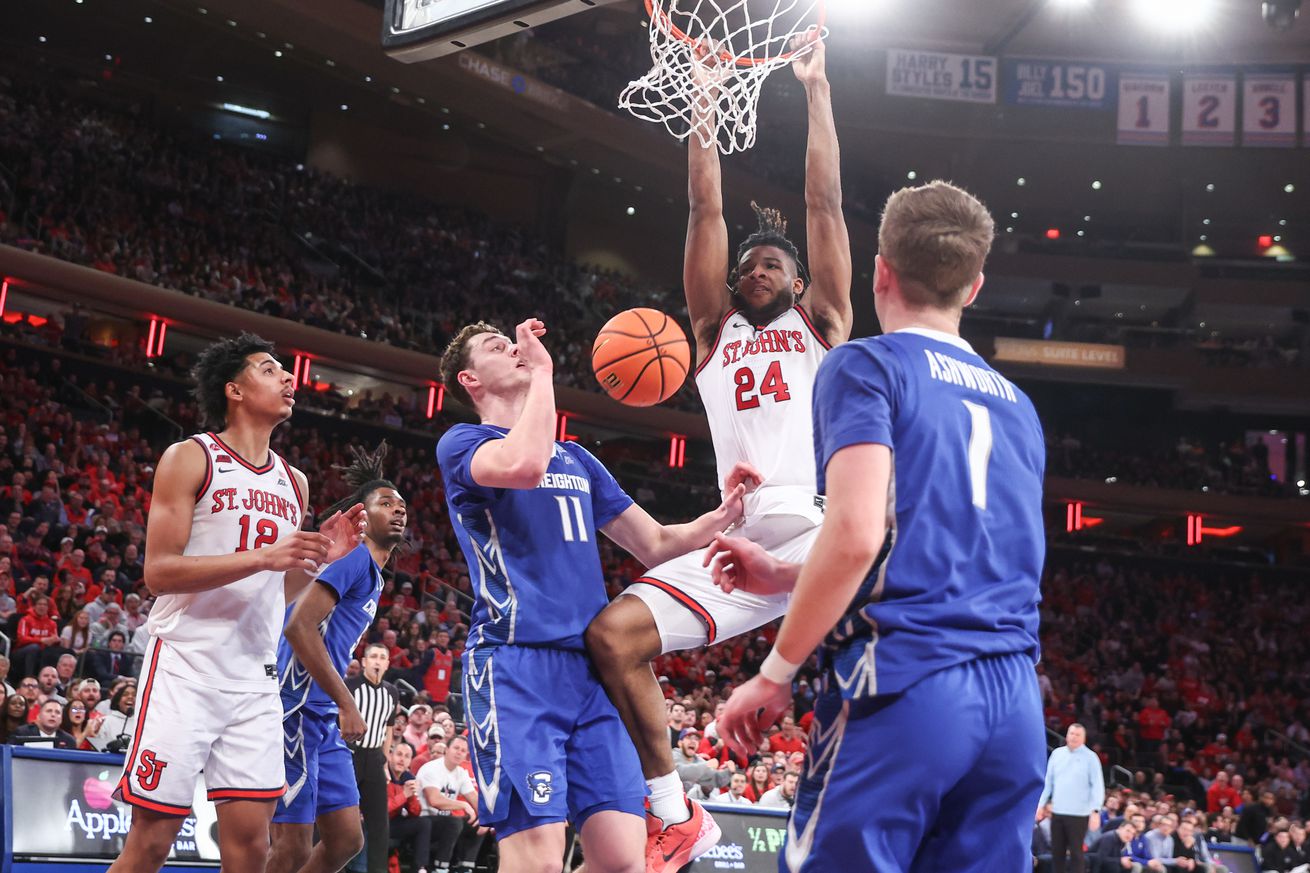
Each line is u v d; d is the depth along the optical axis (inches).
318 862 203.5
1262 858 517.7
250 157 1037.2
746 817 349.1
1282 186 1233.4
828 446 85.6
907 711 82.4
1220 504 1181.7
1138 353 1266.0
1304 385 1240.8
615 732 142.3
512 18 189.3
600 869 138.2
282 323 859.4
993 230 97.5
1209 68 1174.3
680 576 148.2
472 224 1142.3
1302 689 1005.2
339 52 894.4
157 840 153.9
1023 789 85.9
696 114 178.2
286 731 194.4
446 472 147.0
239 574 149.1
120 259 808.9
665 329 170.9
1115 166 1235.9
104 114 971.9
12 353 717.3
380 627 582.9
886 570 85.6
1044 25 1164.5
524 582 142.2
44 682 354.3
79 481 636.7
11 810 230.8
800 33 181.6
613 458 1080.2
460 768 366.0
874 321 1222.3
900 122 1203.2
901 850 82.3
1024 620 88.9
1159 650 1025.5
